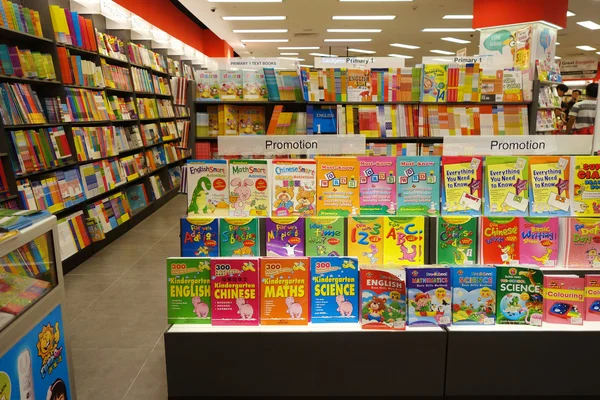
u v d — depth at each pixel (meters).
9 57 3.89
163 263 4.97
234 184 2.51
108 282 4.39
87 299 3.97
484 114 4.86
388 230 2.42
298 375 2.25
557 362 2.26
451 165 2.50
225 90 4.30
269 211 2.52
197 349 2.23
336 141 3.12
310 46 17.19
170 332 2.22
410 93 4.73
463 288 2.29
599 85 3.56
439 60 5.96
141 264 4.94
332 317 2.31
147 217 7.28
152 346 3.13
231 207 2.51
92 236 5.21
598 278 2.31
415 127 4.78
